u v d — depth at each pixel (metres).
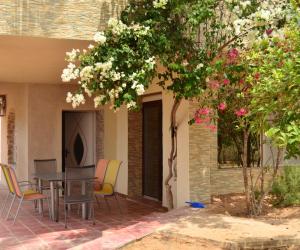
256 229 4.42
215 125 5.27
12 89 8.60
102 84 4.39
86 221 5.44
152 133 7.24
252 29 5.02
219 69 4.79
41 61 5.92
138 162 7.53
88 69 4.29
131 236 4.31
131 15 4.84
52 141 8.12
